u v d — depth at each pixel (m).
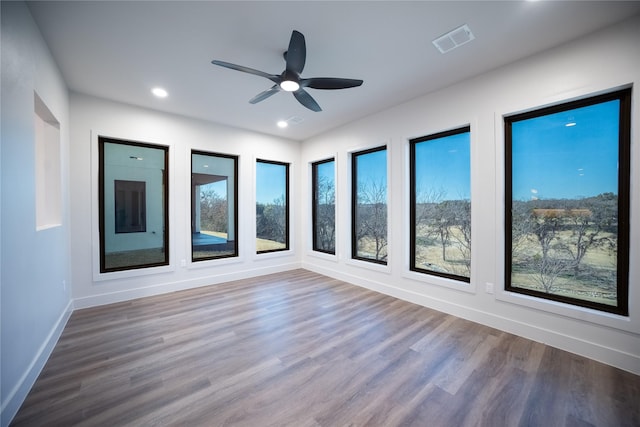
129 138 3.57
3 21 1.51
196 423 1.50
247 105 3.64
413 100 3.45
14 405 1.54
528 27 2.11
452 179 3.25
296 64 2.21
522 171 2.68
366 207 4.32
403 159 3.58
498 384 1.86
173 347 2.34
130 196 3.70
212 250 4.46
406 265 3.59
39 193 2.63
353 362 2.12
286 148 5.24
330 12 1.95
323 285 4.27
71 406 1.62
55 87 2.52
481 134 2.82
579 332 2.24
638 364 1.98
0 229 1.44
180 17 1.98
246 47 2.37
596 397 1.73
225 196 4.59
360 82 2.37
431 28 2.13
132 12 1.92
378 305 3.38
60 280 2.62
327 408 1.63
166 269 3.85
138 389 1.78
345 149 4.44
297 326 2.77
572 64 2.27
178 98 3.40
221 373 1.97
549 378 1.93
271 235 5.23
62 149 2.77
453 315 3.06
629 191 2.09
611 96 2.18
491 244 2.77
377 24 2.08
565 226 2.45
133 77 2.87
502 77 2.67
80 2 1.81
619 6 1.88
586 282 2.34
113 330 2.65
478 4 1.87
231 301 3.50
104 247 3.51
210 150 4.29
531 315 2.50
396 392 1.78
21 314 1.68
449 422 1.53
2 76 1.49
